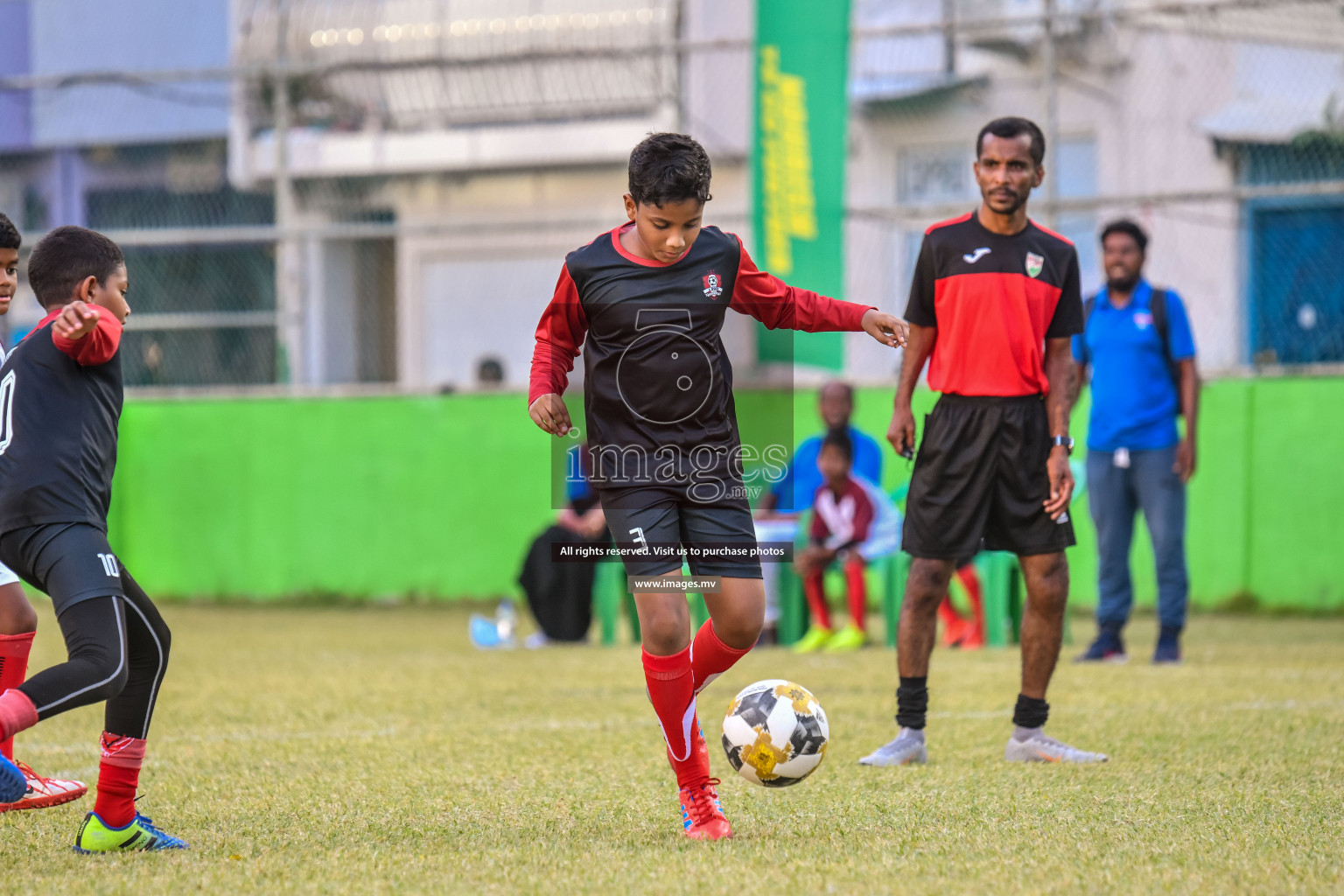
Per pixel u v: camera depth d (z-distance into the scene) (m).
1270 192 36.03
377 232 42.31
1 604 14.43
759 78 39.06
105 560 11.25
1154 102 47.91
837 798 14.02
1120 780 14.95
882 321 12.98
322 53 47.16
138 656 11.70
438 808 13.53
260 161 51.31
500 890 10.16
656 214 11.87
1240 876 10.46
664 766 16.08
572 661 29.00
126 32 52.28
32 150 52.66
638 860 11.14
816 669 26.38
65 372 11.59
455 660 29.19
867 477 31.97
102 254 11.98
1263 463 37.88
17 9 52.81
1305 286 45.47
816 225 39.03
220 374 46.62
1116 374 27.47
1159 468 27.20
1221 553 38.16
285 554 44.38
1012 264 16.44
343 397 44.12
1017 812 13.20
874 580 40.53
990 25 37.97
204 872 10.79
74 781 14.28
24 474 11.28
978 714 20.34
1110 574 27.61
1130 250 27.53
